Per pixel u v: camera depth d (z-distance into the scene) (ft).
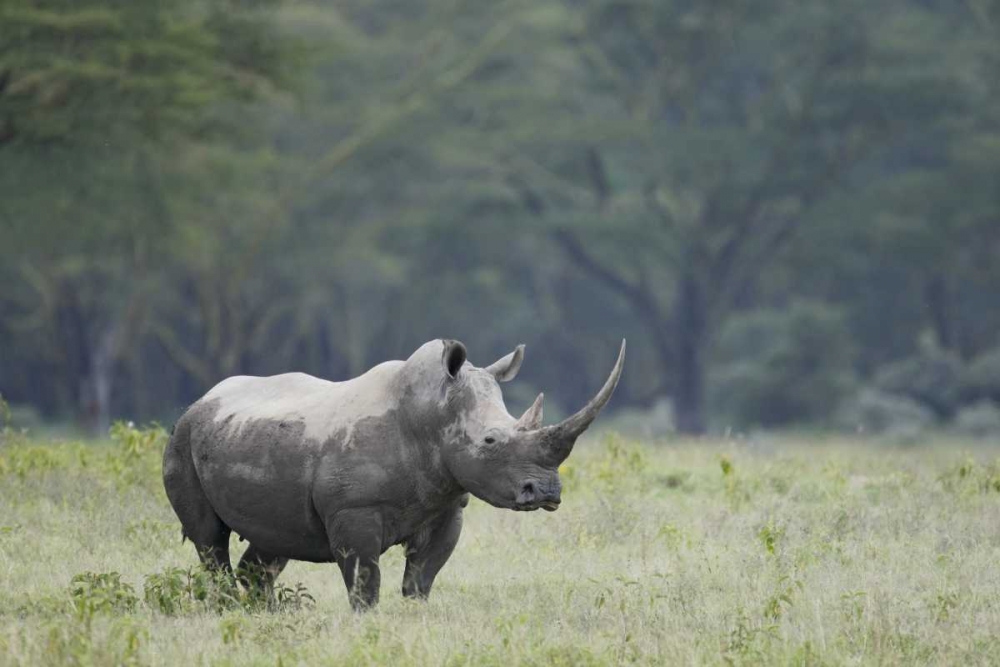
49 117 354.74
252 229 563.89
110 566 136.87
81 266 536.01
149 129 369.50
